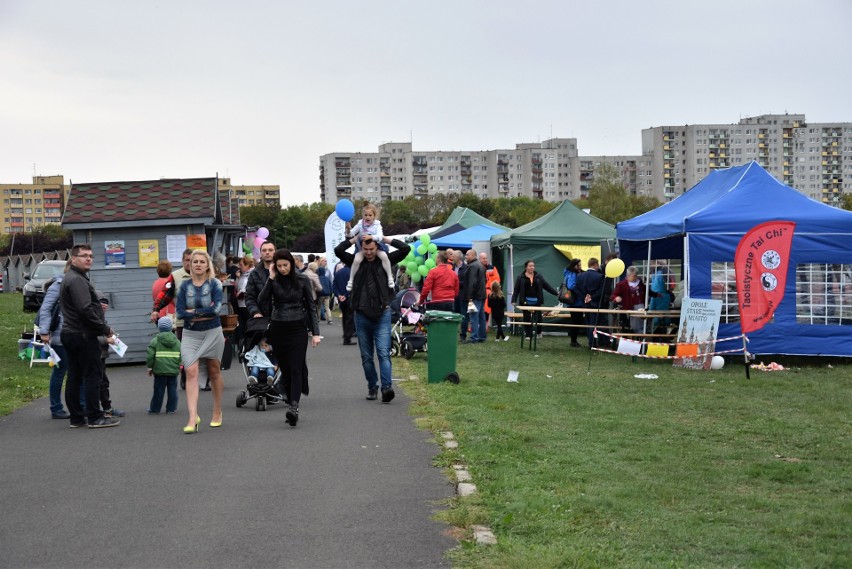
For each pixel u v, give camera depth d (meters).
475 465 8.12
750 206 17.84
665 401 12.41
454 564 5.50
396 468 8.11
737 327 17.44
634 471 8.08
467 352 19.55
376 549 5.81
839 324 17.34
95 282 17.98
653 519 6.54
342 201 15.09
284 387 11.38
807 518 6.66
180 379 14.23
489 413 10.96
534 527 6.24
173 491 7.37
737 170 19.12
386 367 12.11
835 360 18.11
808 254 17.34
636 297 19.69
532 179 190.12
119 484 7.64
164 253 18.16
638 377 15.02
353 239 12.17
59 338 11.24
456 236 30.55
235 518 6.55
